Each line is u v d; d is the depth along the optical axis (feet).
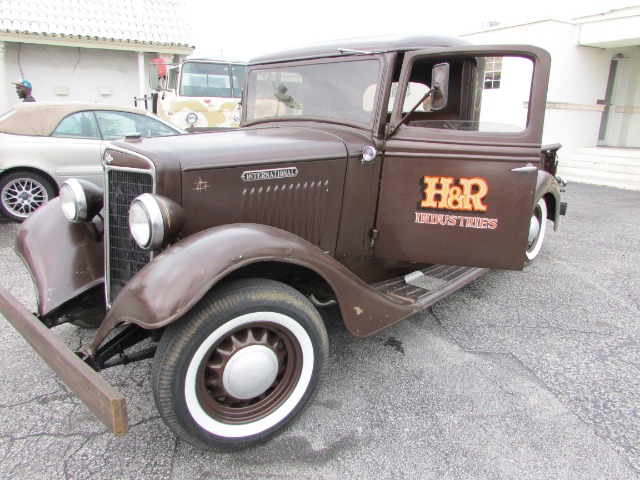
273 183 8.62
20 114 19.21
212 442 7.10
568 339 11.27
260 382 7.33
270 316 7.22
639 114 39.73
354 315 8.38
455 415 8.41
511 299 13.56
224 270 6.73
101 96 43.55
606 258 17.37
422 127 9.64
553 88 36.40
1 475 6.86
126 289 6.91
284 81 11.25
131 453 7.39
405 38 9.56
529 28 36.01
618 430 8.09
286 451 7.50
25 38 38.68
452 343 10.98
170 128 21.98
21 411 8.28
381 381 9.41
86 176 20.08
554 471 7.14
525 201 9.41
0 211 19.08
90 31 40.81
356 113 9.96
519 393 9.08
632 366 10.12
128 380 9.27
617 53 38.91
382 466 7.20
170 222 7.11
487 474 7.07
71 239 9.64
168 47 43.24
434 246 9.92
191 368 6.70
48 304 8.87
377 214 10.09
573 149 38.40
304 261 7.57
